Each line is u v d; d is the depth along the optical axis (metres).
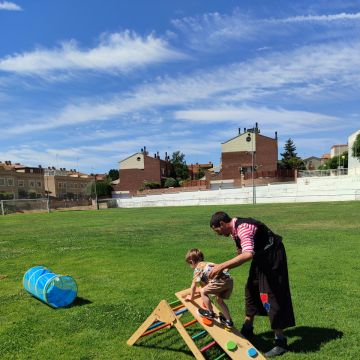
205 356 5.48
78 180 120.75
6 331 6.67
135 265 11.78
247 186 70.19
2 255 14.86
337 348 5.58
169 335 6.24
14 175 93.50
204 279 5.32
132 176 99.56
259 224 5.34
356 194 50.69
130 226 25.61
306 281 9.14
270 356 5.37
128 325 6.73
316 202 47.22
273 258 5.30
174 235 18.97
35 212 62.72
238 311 7.20
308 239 15.62
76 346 5.96
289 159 121.88
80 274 10.96
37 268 8.79
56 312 7.60
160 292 8.72
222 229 5.46
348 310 7.11
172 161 136.12
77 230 24.30
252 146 86.00
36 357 5.65
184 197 70.00
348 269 10.22
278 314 5.26
